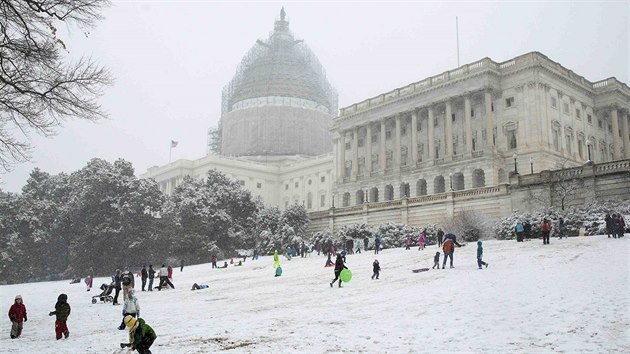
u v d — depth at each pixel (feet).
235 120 520.83
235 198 293.43
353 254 171.12
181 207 264.93
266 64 535.19
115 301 100.37
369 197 333.42
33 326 73.26
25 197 290.76
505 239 161.48
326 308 68.64
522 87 276.00
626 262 80.38
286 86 519.60
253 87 526.98
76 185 309.01
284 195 482.69
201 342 49.67
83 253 259.39
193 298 97.25
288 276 124.16
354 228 220.84
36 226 279.08
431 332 48.80
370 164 338.75
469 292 70.38
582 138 297.12
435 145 307.78
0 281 267.80
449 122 294.05
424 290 76.64
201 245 258.57
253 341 48.98
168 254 268.00
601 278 69.05
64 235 286.66
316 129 514.68
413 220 224.12
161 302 93.76
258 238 277.23
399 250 164.14
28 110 61.05
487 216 187.52
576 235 145.89
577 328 45.73
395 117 325.21
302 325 56.54
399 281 90.63
